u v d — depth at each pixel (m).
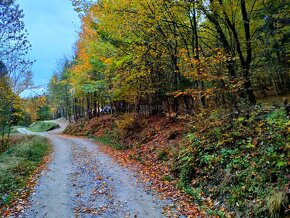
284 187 5.31
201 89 10.47
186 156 9.34
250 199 5.90
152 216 6.30
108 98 23.05
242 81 9.45
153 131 16.28
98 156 14.76
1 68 16.59
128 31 13.91
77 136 30.36
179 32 13.36
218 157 7.92
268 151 6.55
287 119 7.45
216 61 9.38
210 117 10.06
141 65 15.45
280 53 16.42
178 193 7.78
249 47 11.63
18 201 7.68
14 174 10.45
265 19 14.01
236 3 11.71
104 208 6.93
